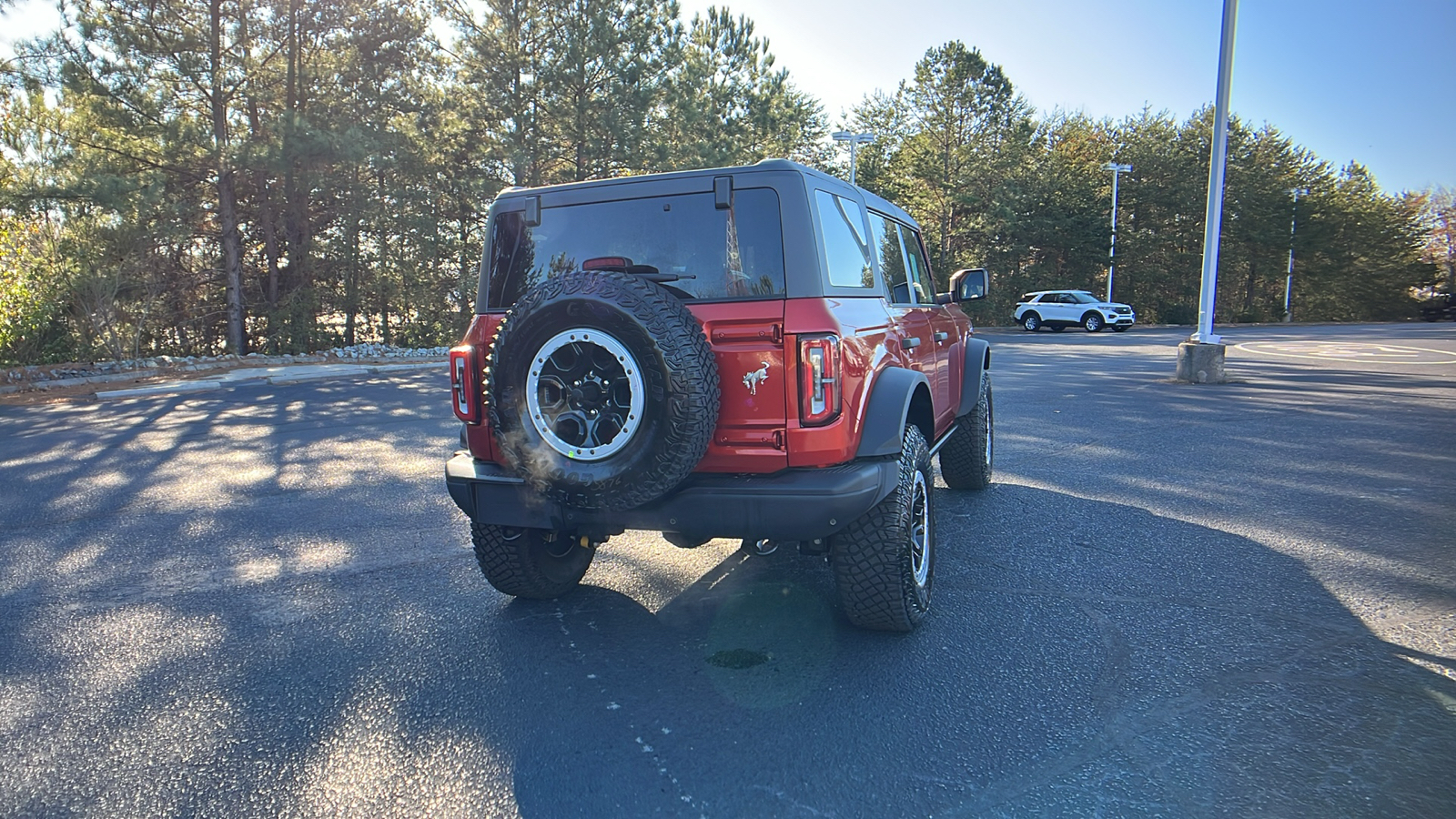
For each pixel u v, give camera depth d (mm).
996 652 3652
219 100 19562
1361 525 5539
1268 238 51344
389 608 4348
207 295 22688
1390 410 10789
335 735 3041
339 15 20609
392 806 2590
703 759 2832
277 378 16828
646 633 3953
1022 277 42469
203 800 2643
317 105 20797
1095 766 2740
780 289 3404
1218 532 5422
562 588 4445
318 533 5777
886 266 4605
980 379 6117
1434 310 57844
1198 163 50031
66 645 3910
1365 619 3953
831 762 2799
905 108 44281
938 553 5051
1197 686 3297
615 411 3211
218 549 5449
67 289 17531
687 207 3615
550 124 23469
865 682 3377
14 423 11484
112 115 17562
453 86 23578
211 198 22188
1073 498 6410
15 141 17344
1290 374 15461
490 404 3369
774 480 3320
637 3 23750
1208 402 11695
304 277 22609
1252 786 2607
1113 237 42969
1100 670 3457
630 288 3166
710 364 3215
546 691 3375
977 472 6488
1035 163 43219
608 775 2740
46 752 2953
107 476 7828
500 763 2828
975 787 2635
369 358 21062
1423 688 3252
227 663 3688
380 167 21141
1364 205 59188
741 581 4676
